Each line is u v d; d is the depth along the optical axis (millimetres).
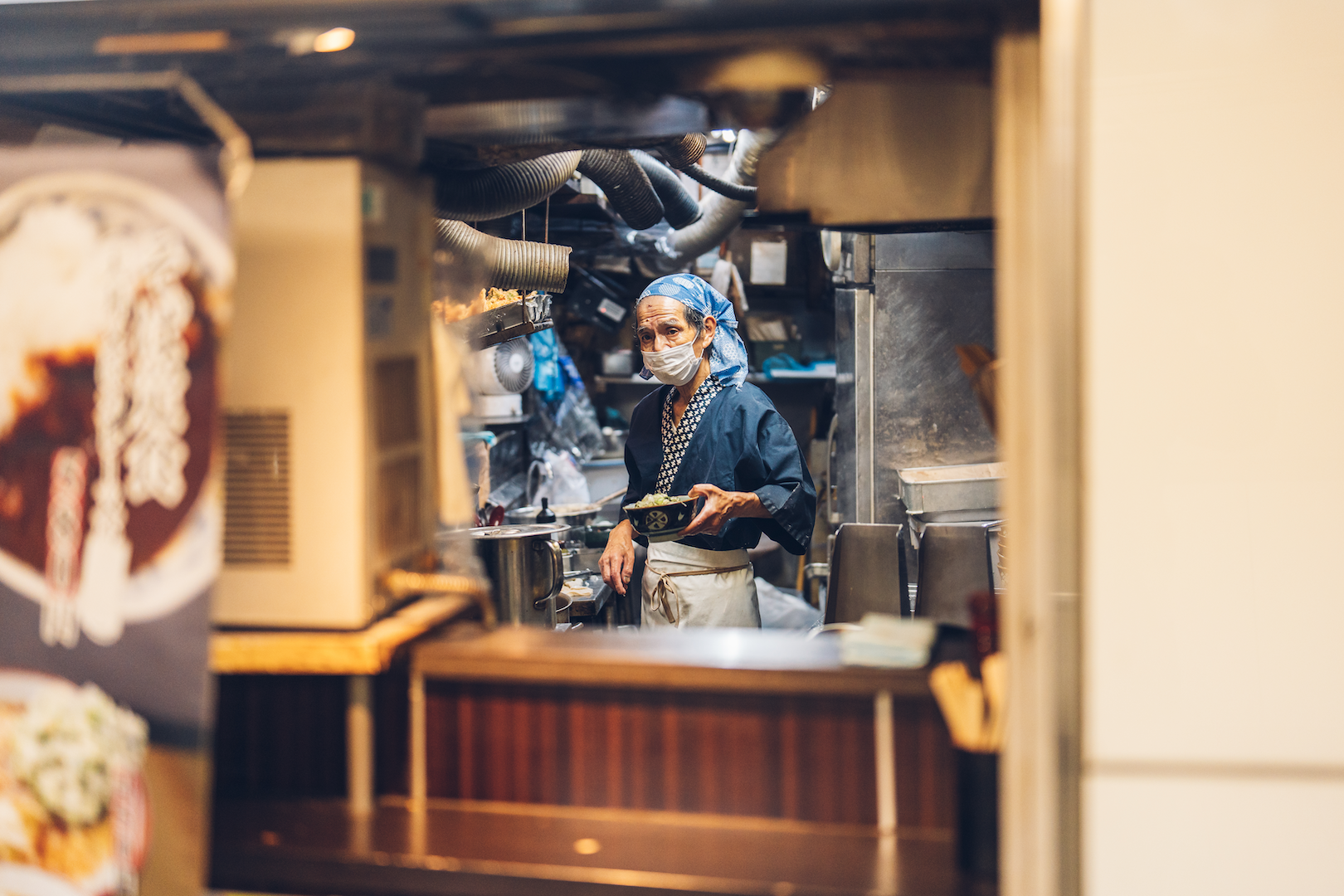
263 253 1471
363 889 1372
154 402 1289
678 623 2848
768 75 1478
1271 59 1201
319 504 1486
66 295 1302
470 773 1530
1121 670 1248
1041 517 1229
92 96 1620
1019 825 1244
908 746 1411
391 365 1574
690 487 2898
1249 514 1221
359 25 1344
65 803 1337
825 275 4750
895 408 3322
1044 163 1235
